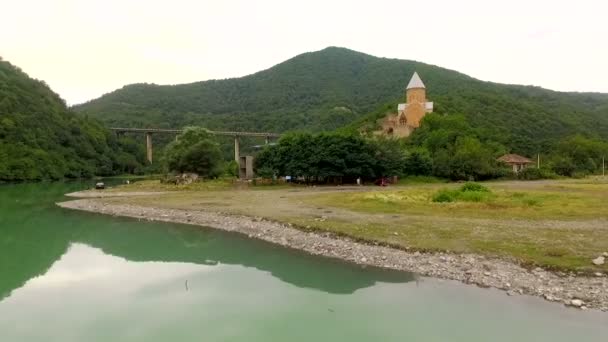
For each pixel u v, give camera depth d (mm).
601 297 13062
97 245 22969
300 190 49781
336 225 23969
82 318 12781
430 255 18000
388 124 102562
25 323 12391
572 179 78188
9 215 33469
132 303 14086
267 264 18500
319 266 17906
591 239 19297
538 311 12445
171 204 36406
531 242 18922
